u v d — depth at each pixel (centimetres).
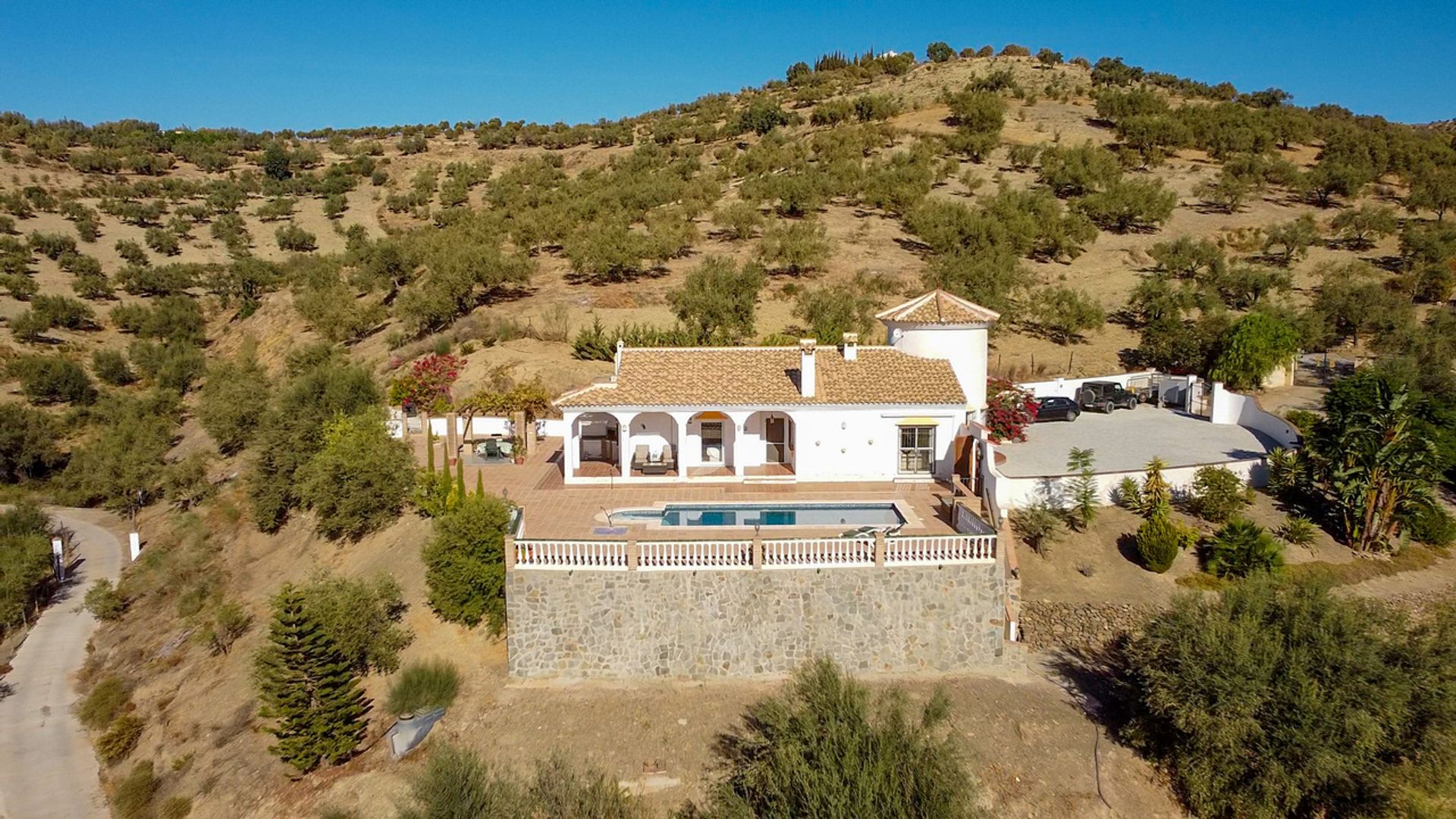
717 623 2272
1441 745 1814
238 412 5212
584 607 2275
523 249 7450
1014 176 9038
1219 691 1866
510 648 2297
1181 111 10750
